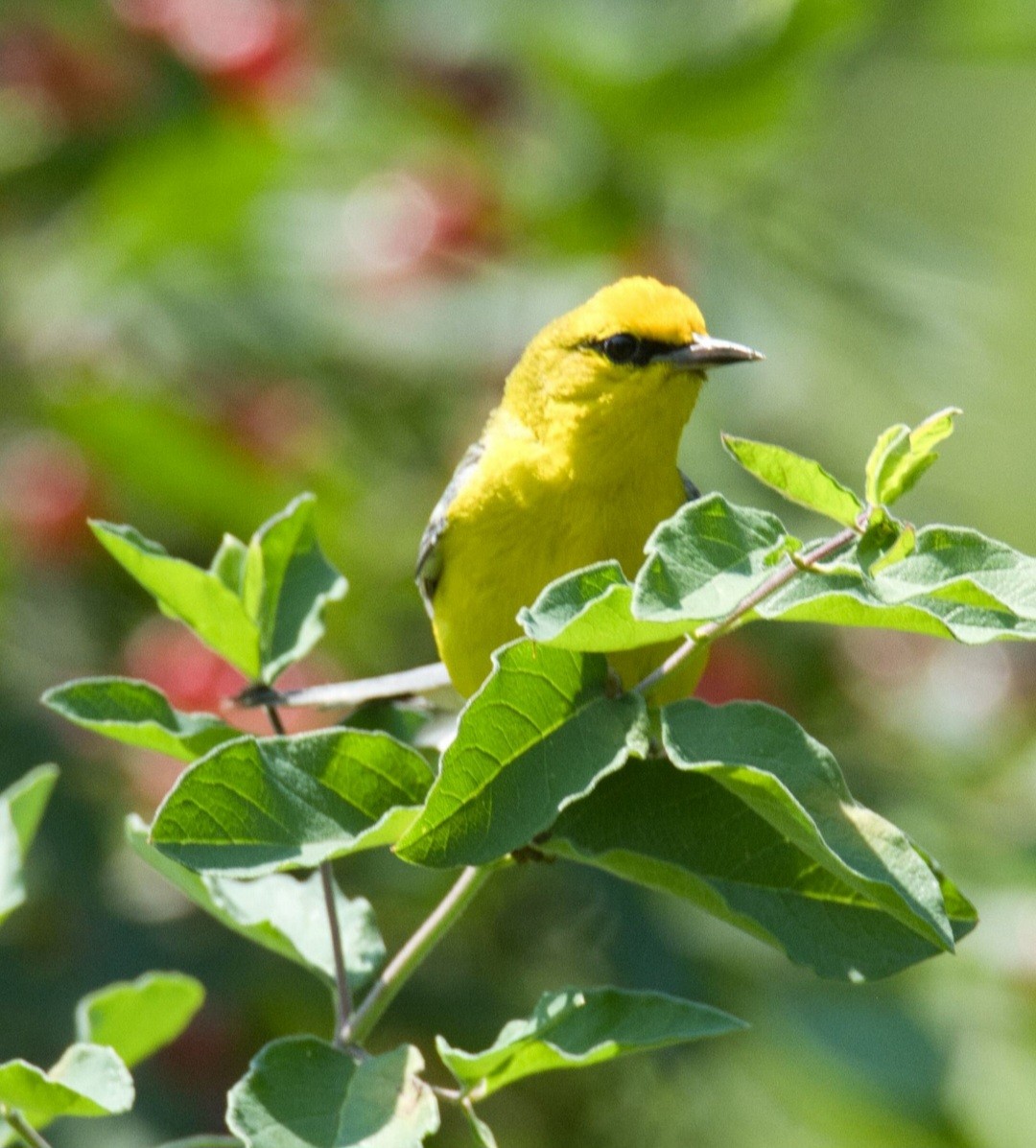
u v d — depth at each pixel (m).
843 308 13.11
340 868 11.86
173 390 12.81
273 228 13.21
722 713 5.56
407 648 12.83
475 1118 5.67
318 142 13.38
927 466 5.45
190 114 12.88
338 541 12.66
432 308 13.09
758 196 13.49
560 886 11.73
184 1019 7.26
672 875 6.07
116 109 13.02
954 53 13.59
